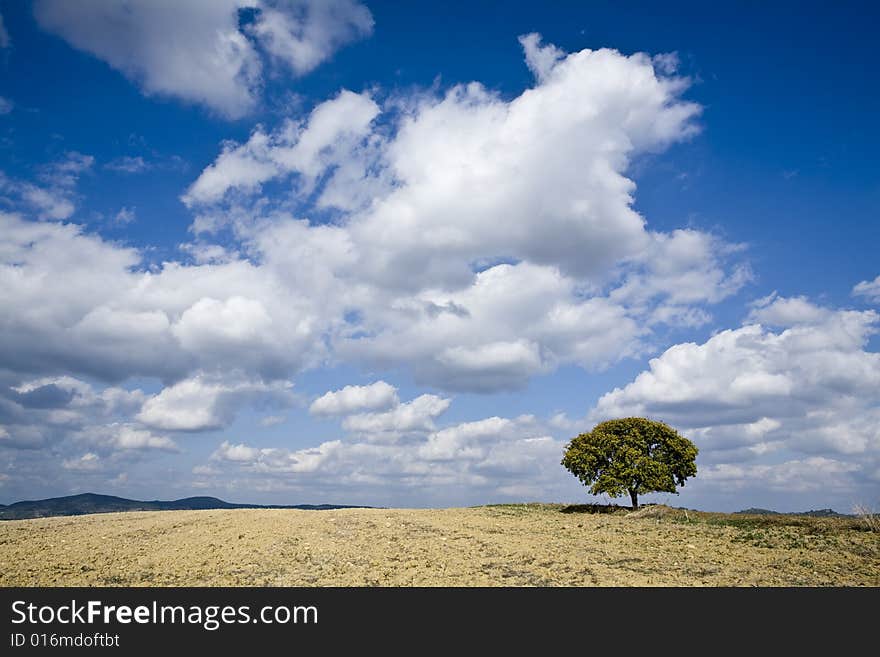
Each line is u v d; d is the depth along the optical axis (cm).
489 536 2405
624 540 2280
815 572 1653
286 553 1947
